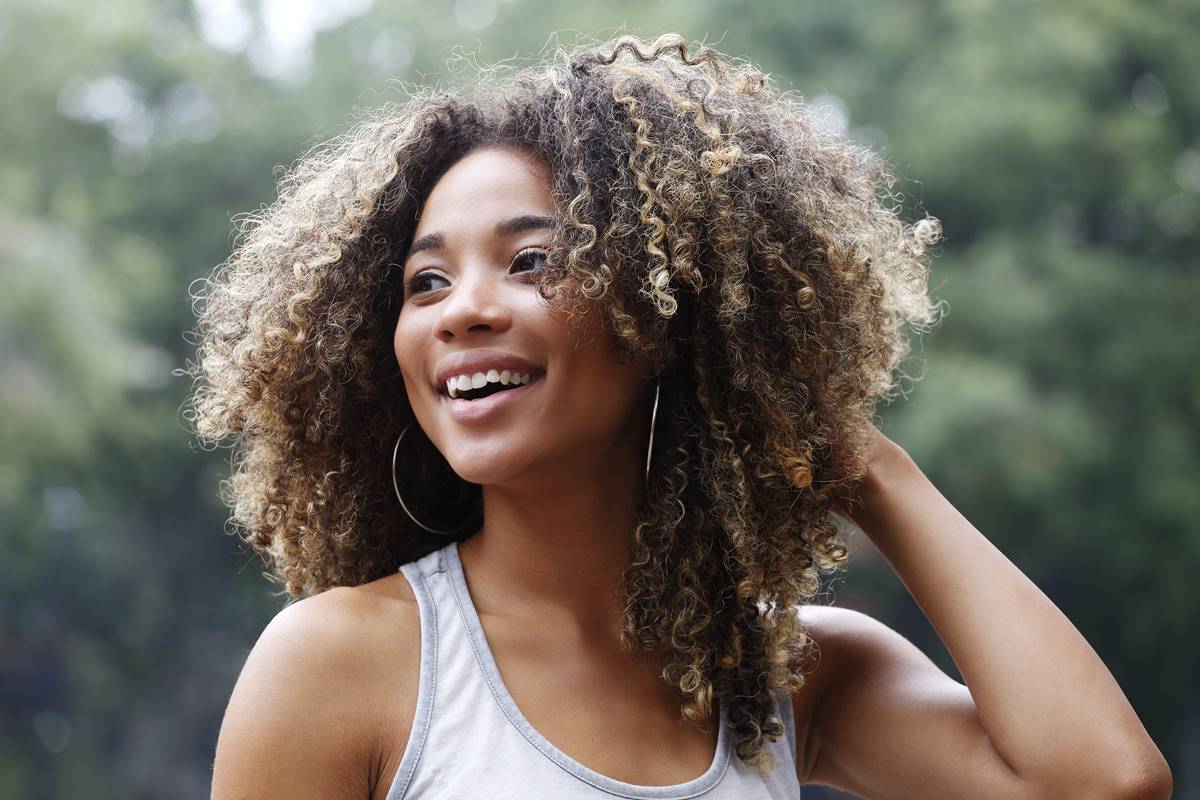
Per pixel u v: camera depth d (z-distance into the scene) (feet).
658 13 52.24
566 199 5.42
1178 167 49.62
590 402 5.39
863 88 49.85
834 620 6.20
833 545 6.00
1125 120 48.32
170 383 59.41
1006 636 5.56
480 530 5.64
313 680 4.95
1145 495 45.75
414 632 5.19
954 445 42.24
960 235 49.83
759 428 5.77
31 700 64.64
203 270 61.52
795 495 5.83
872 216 6.59
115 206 61.26
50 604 63.05
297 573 6.07
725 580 5.75
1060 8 48.60
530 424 5.29
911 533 5.85
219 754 4.93
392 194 5.82
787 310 5.77
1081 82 48.44
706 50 6.03
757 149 5.89
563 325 5.29
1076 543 46.42
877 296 6.27
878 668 6.02
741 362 5.66
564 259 5.34
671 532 5.61
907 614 48.96
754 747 5.43
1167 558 46.65
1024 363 45.73
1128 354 46.03
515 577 5.45
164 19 68.59
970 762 5.60
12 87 60.59
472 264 5.37
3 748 64.08
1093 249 48.42
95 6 62.08
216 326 6.25
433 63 60.29
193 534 62.90
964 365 44.01
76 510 63.98
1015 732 5.44
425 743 4.97
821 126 6.49
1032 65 47.96
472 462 5.28
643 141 5.52
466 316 5.25
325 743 4.91
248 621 64.90
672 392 5.78
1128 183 48.06
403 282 5.82
